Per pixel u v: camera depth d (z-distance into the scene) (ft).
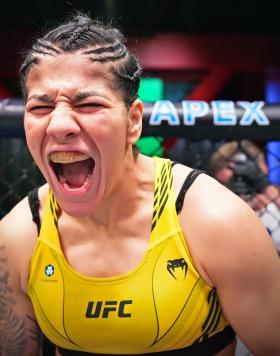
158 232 2.68
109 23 3.32
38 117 2.49
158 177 2.80
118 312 2.70
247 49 17.22
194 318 2.74
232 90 18.16
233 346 3.12
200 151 3.87
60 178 2.68
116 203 2.74
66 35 2.53
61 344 3.01
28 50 2.75
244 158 3.87
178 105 3.53
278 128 3.51
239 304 2.74
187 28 16.79
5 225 3.04
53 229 2.86
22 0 13.47
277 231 3.87
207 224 2.66
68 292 2.79
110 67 2.49
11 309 3.17
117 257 2.78
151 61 16.87
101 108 2.43
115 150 2.50
